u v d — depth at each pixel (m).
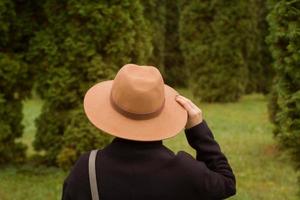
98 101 2.64
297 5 5.85
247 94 22.42
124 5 8.73
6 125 9.02
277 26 6.00
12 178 8.53
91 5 8.58
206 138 2.68
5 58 8.85
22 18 8.96
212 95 19.55
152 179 2.52
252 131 13.94
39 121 9.22
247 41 19.36
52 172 8.88
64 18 8.76
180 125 2.59
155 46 22.34
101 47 8.84
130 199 2.51
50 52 8.86
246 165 10.06
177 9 25.98
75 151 8.86
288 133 5.94
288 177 9.17
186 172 2.53
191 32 19.38
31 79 9.18
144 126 2.54
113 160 2.56
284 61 6.05
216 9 18.94
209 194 2.54
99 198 2.52
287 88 6.04
